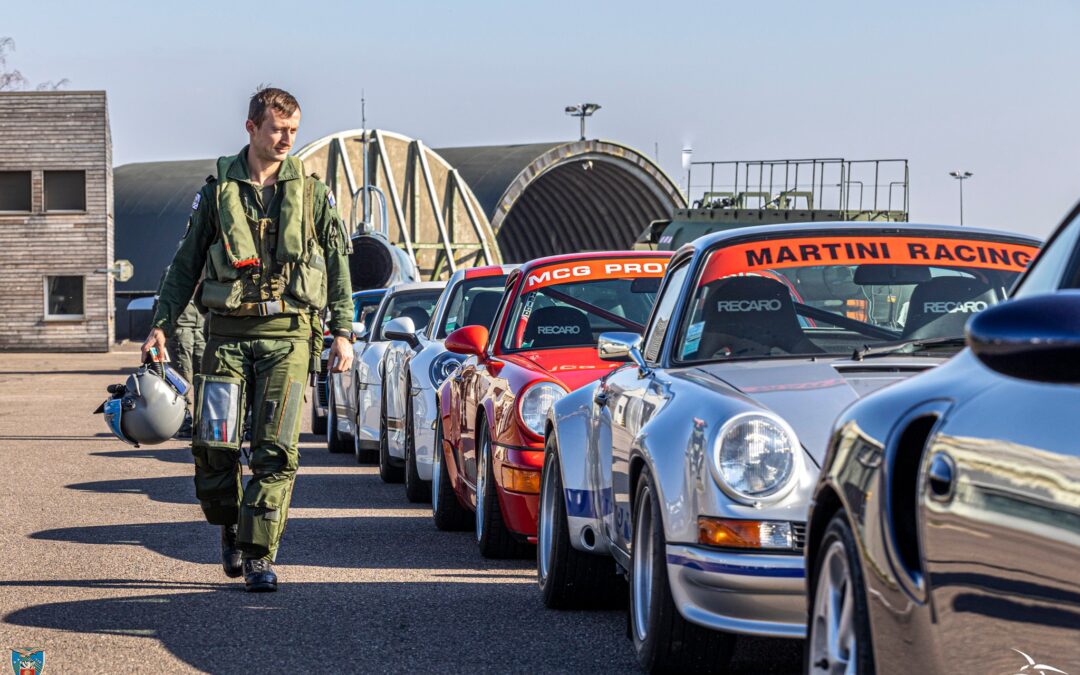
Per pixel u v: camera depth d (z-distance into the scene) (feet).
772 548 16.35
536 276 31.04
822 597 13.42
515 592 25.32
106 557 28.91
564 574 23.17
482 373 29.50
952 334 20.35
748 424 16.67
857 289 21.06
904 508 11.68
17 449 54.54
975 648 10.55
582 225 269.85
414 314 49.83
